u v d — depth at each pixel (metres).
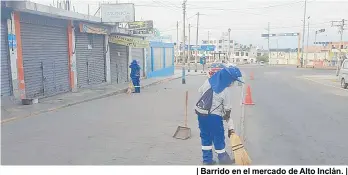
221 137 5.51
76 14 15.70
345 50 62.03
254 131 8.41
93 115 10.30
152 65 30.27
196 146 6.76
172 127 8.56
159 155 6.14
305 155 6.40
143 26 24.33
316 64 67.25
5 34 11.62
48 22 14.26
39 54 13.75
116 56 22.67
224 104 5.39
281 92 18.28
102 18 18.72
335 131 8.48
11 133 7.80
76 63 17.02
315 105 13.23
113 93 16.44
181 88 20.16
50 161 5.78
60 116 10.06
